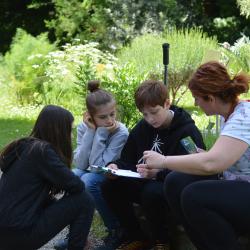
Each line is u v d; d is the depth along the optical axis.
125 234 4.23
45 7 20.34
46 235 3.57
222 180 3.36
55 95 11.65
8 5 21.05
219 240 3.30
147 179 4.00
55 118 3.64
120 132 4.43
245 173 3.42
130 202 4.14
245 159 3.38
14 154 3.62
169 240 3.97
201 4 18.55
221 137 3.27
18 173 3.56
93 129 4.47
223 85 3.33
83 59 11.65
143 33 16.45
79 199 3.68
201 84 3.35
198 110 10.88
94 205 3.78
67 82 11.50
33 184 3.56
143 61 11.91
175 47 12.01
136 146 4.21
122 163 4.21
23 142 3.64
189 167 3.29
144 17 16.72
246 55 10.26
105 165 4.36
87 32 17.17
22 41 13.33
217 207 3.28
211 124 6.21
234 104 3.39
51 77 11.66
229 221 3.32
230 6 19.09
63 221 3.64
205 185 3.31
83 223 3.71
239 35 18.67
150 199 3.78
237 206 3.28
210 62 3.42
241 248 3.48
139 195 4.10
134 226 4.16
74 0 17.56
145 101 3.86
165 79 5.16
